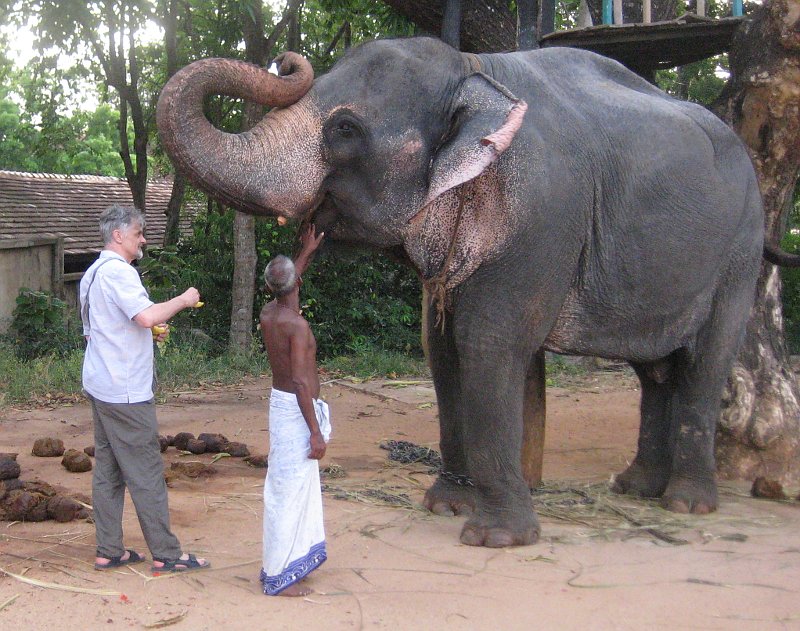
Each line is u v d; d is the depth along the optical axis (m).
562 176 5.11
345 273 15.10
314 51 17.14
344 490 6.31
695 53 7.54
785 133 6.95
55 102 19.05
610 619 4.04
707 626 3.98
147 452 4.55
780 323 7.32
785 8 6.63
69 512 5.51
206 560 4.72
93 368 4.51
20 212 18.72
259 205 4.71
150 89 19.23
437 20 9.82
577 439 8.73
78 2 13.76
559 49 5.76
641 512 5.93
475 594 4.32
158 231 21.55
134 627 3.87
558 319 5.51
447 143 4.87
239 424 9.23
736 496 6.45
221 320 15.11
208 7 16.39
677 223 5.57
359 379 12.59
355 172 4.93
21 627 3.86
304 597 4.25
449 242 5.08
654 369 6.27
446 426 5.86
